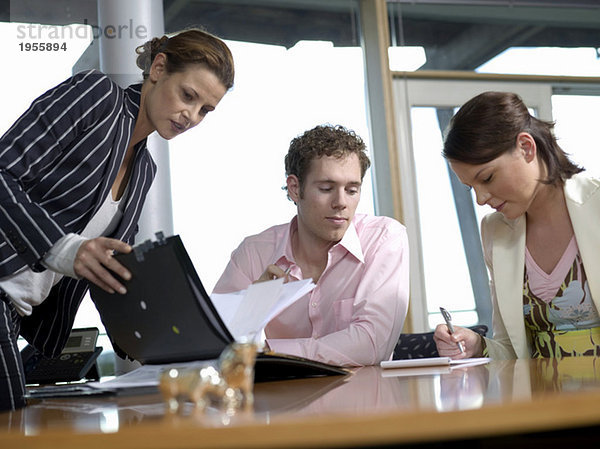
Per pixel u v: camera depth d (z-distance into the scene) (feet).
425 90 15.03
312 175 6.31
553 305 6.12
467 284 14.51
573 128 15.62
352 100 14.80
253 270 6.89
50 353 5.42
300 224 6.70
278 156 13.88
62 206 4.85
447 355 5.74
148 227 10.66
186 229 12.98
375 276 6.27
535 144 5.87
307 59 14.56
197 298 3.61
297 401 2.84
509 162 5.74
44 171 4.75
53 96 4.69
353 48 14.96
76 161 4.81
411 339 6.85
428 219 14.55
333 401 2.73
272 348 5.74
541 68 15.70
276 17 14.49
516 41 15.69
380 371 4.63
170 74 5.26
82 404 3.38
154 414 2.60
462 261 14.55
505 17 15.74
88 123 4.79
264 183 13.65
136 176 5.54
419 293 14.23
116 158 5.06
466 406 2.08
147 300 3.92
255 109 13.92
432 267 14.37
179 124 5.36
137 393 3.65
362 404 2.50
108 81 5.00
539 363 4.38
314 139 6.36
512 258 6.29
